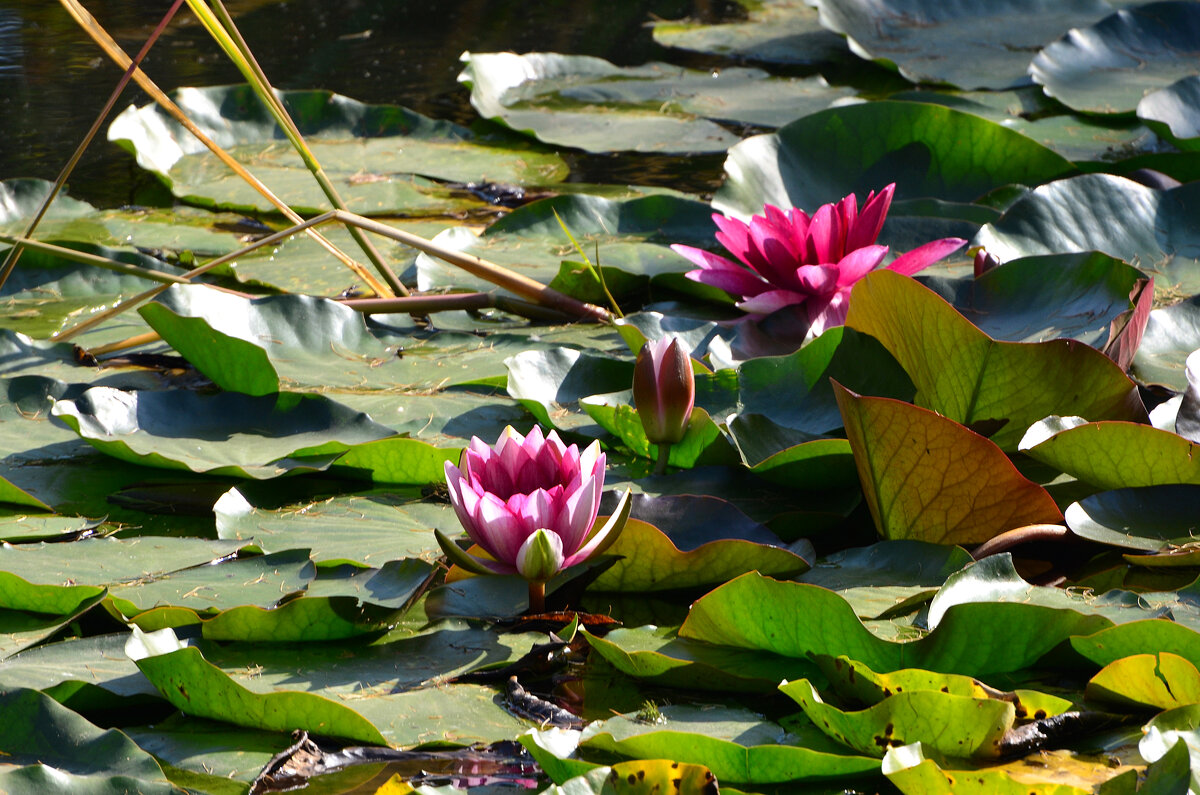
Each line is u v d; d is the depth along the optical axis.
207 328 3.74
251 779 3.41
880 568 3.55
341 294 4.01
